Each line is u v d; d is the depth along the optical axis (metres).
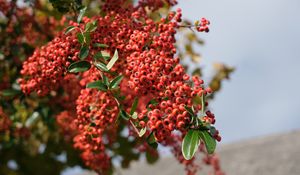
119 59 0.68
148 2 0.79
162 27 0.68
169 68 0.61
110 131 1.02
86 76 0.76
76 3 0.74
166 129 0.58
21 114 1.07
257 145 2.04
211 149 0.57
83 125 0.72
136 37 0.65
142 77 0.61
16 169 1.61
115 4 0.74
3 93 0.94
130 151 1.28
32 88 0.70
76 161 1.35
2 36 0.99
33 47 0.98
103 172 0.90
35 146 1.33
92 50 0.69
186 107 0.58
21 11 0.98
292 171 1.69
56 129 1.15
